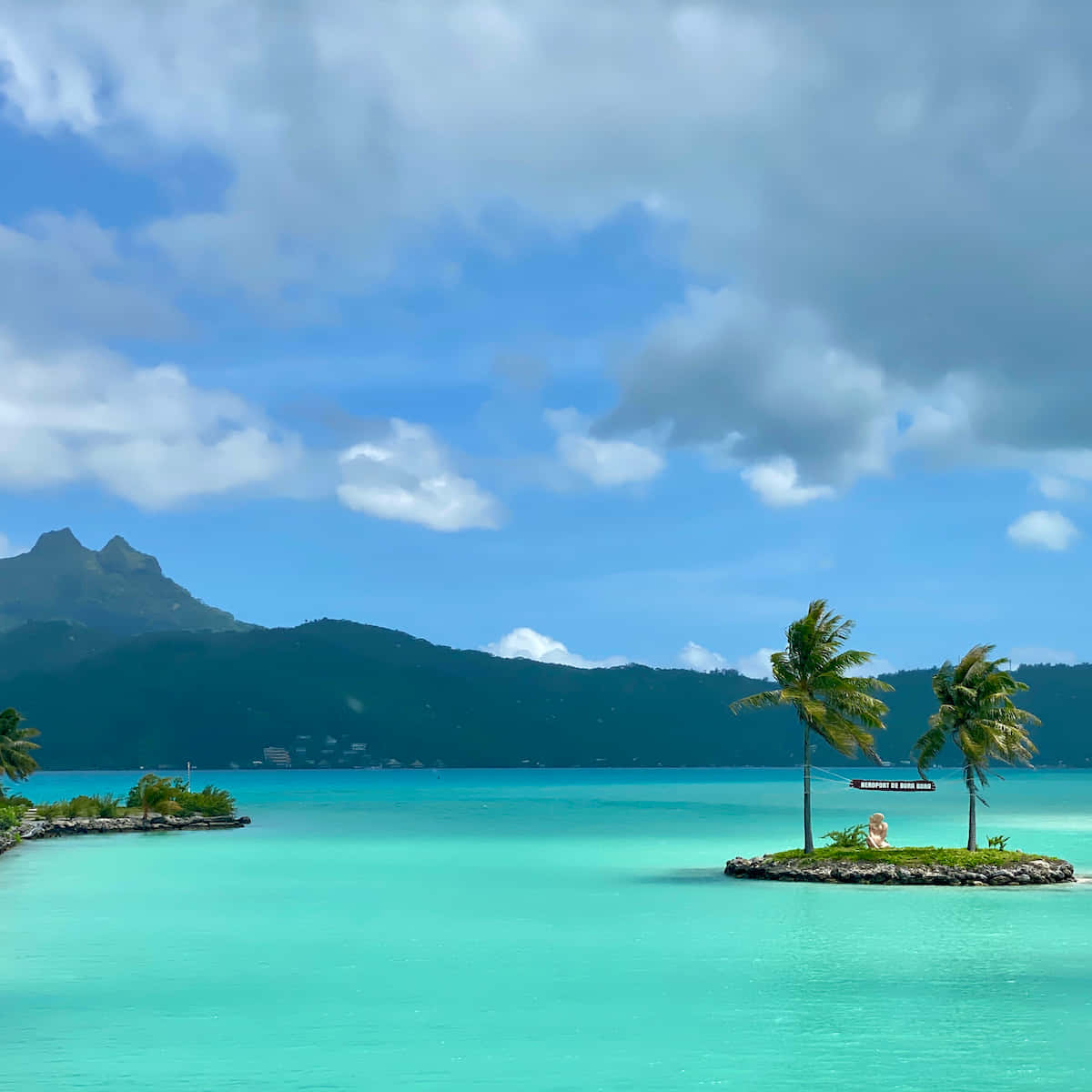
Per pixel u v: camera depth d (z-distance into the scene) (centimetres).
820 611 5619
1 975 3444
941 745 5719
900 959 3634
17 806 10162
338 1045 2627
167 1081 2348
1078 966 3512
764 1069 2425
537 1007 2991
